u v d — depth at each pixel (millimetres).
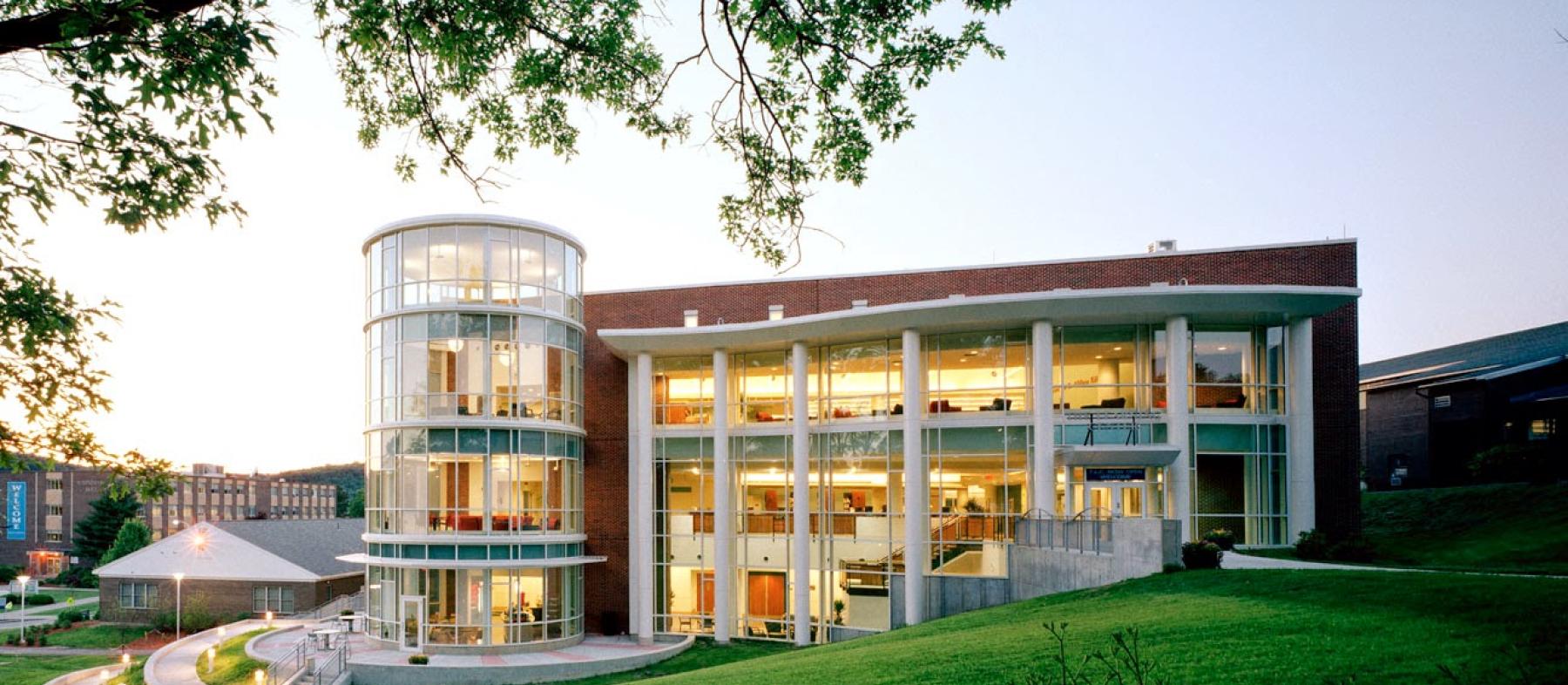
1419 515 32562
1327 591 14539
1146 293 26688
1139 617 14914
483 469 31391
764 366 34250
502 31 9383
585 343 36438
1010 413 29266
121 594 50219
